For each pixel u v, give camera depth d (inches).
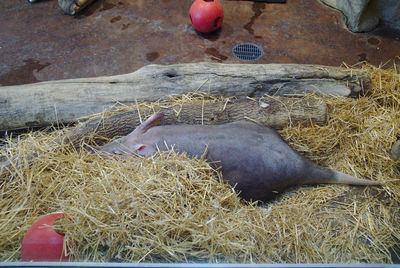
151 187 72.7
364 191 83.7
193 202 73.8
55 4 130.3
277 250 72.1
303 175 81.4
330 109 93.0
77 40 117.3
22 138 88.8
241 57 114.0
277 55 115.3
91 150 83.1
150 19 125.6
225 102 90.2
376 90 98.4
